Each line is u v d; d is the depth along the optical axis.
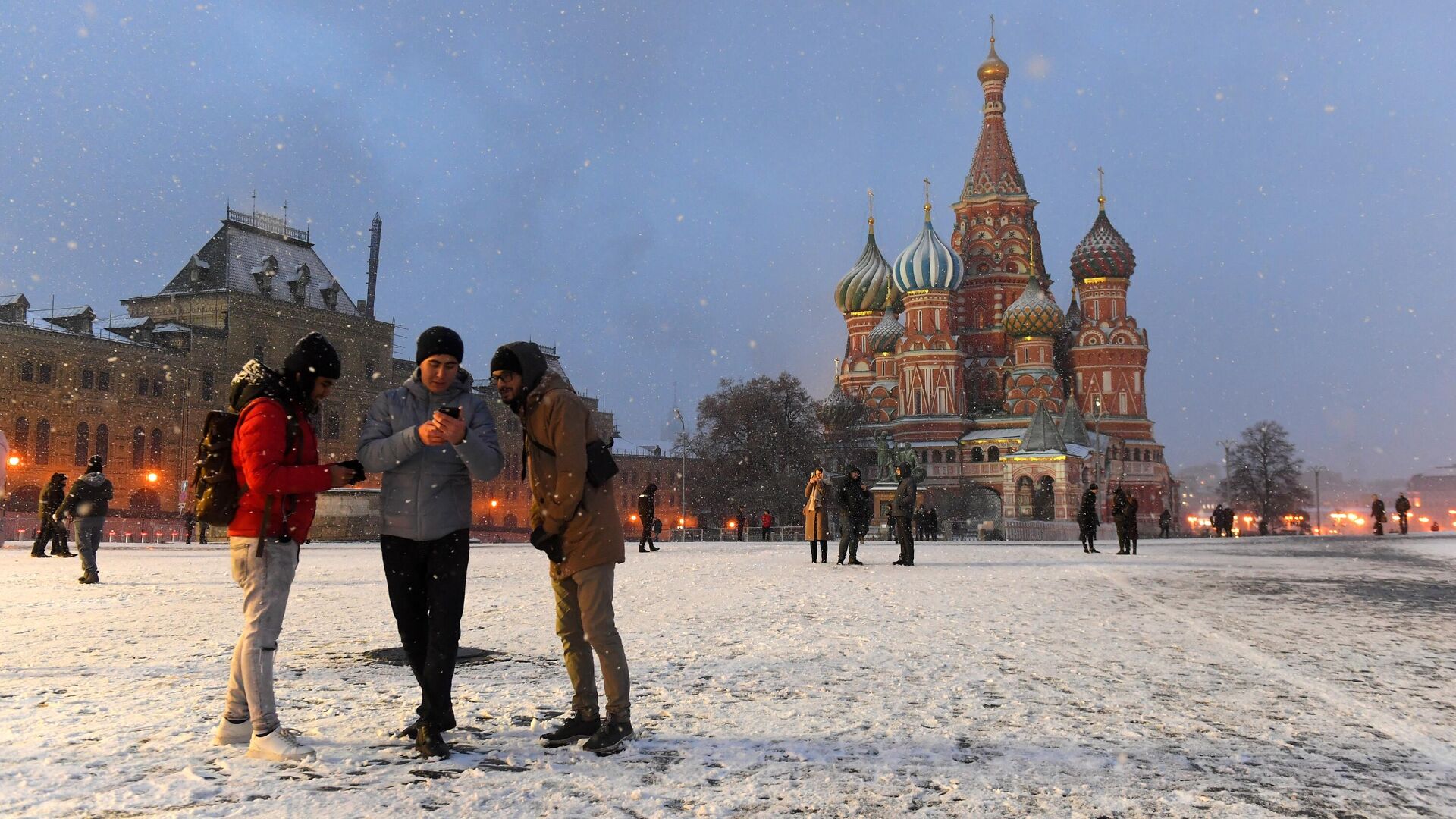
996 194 133.75
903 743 6.45
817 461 97.44
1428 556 33.84
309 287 115.81
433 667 6.25
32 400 91.69
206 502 6.16
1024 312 123.62
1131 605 15.58
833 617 13.41
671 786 5.45
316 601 15.65
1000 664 9.56
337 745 6.23
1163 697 8.09
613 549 6.48
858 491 26.39
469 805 5.06
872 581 20.16
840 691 8.13
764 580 20.19
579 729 6.41
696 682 8.48
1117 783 5.64
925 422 120.75
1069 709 7.56
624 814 4.97
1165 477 125.50
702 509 98.50
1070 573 23.42
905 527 26.23
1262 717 7.43
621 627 12.17
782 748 6.29
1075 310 139.75
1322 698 8.16
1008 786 5.55
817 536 27.17
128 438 98.12
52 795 5.13
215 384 105.25
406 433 6.39
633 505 140.88
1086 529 37.25
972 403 129.75
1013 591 18.03
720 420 99.12
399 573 6.50
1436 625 13.28
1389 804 5.36
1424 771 6.00
